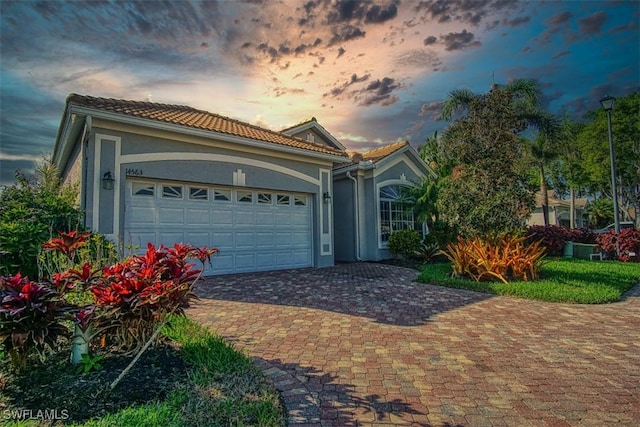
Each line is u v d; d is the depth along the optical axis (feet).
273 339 17.84
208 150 36.60
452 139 40.68
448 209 38.09
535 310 23.98
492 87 39.81
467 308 24.47
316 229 45.85
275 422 10.13
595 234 59.93
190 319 20.86
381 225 55.98
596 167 88.79
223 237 38.11
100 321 12.55
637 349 16.80
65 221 26.03
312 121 66.85
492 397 12.12
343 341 17.66
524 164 41.14
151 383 11.94
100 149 30.25
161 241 33.65
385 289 30.76
